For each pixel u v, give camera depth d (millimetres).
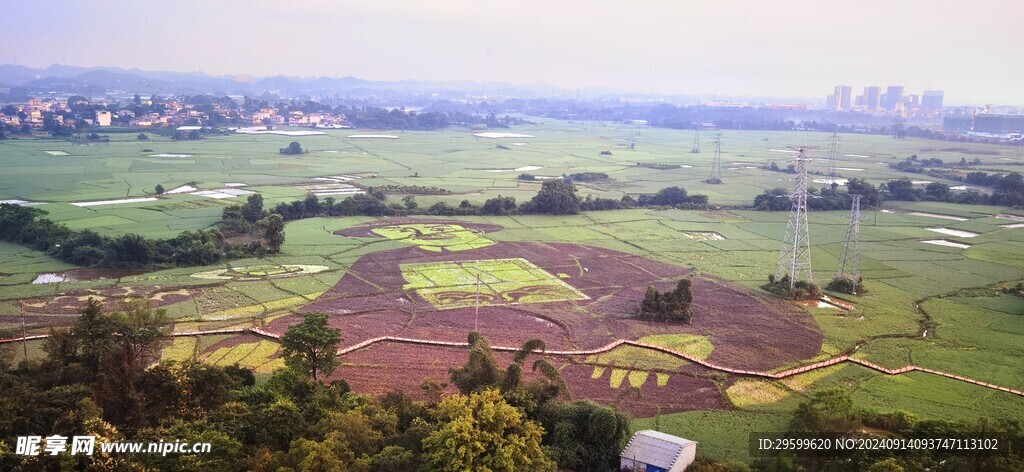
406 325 94250
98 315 68812
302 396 64562
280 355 82938
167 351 82625
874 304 107062
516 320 97562
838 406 61531
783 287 112125
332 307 100438
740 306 105562
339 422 55438
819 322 98750
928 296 111750
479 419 52812
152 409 59406
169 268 118562
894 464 50594
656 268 126312
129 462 47906
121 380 59938
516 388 63312
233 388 67500
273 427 55469
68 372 63750
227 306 99125
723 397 75000
